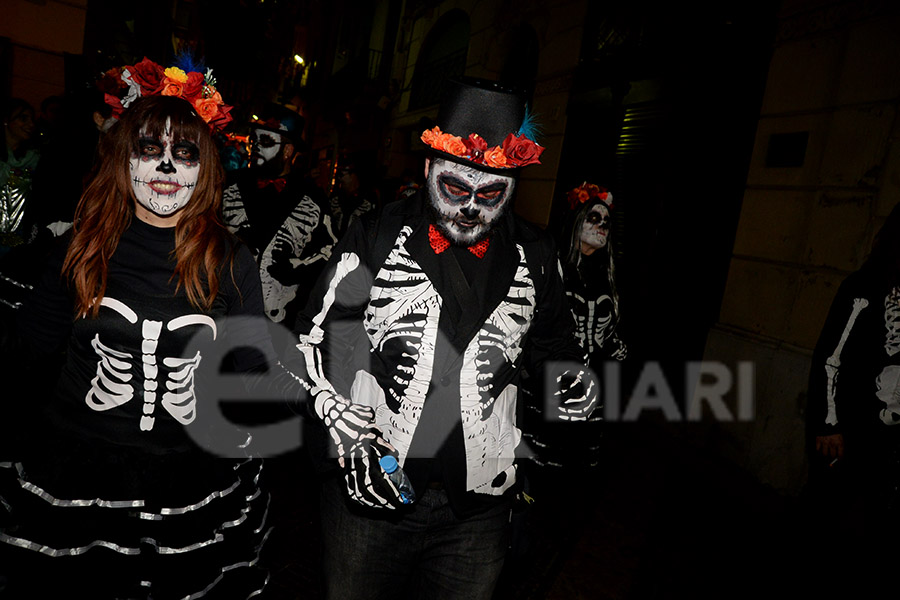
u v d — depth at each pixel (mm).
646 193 6258
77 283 1531
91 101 2439
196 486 1605
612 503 3914
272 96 25703
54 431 1576
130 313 1562
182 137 1584
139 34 8844
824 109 4578
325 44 20781
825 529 3115
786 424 4477
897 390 2760
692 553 3369
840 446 2895
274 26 21484
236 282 1694
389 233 1541
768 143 4988
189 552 1562
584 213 3439
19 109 3822
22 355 1593
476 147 1466
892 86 4133
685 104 5832
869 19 4293
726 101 5410
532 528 3387
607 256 3531
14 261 1902
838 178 4402
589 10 7438
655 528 3635
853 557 3422
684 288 5660
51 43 5914
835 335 2893
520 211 8305
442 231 1510
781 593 3008
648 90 6352
